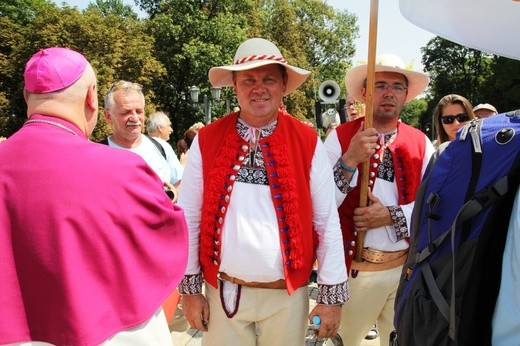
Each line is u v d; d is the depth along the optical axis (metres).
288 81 2.22
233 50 29.66
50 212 1.32
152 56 29.17
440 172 1.51
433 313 1.44
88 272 1.35
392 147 2.48
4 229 1.32
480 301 1.31
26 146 1.38
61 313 1.31
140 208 1.45
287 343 2.08
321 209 2.09
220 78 2.23
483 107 4.46
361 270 2.44
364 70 2.59
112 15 30.03
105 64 27.03
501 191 1.28
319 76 40.47
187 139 6.43
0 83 27.50
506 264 1.24
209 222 2.04
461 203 1.42
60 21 27.44
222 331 2.10
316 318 2.05
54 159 1.36
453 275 1.37
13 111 27.62
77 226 1.33
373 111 2.47
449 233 1.43
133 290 1.40
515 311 1.21
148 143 3.48
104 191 1.38
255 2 34.62
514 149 1.33
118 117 3.19
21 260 1.32
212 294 2.12
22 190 1.33
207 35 29.22
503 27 1.23
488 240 1.29
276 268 1.98
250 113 2.05
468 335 1.33
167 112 30.97
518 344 1.22
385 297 2.47
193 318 2.15
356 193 2.45
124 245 1.40
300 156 2.06
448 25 1.30
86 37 27.53
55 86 1.43
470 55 41.56
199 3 30.58
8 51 28.80
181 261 1.55
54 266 1.30
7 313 1.31
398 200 2.45
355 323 2.54
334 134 2.59
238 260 1.98
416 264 1.57
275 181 2.00
